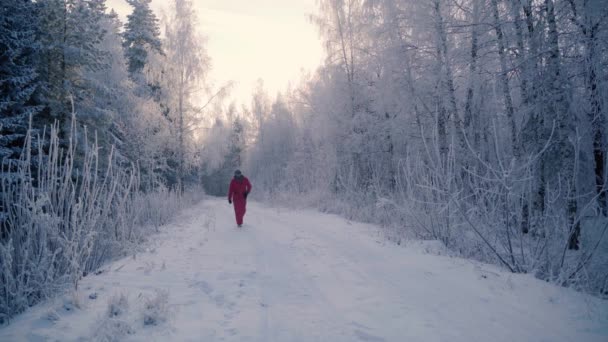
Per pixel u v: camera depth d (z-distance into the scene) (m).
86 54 10.38
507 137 8.59
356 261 4.93
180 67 19.77
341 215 11.86
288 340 2.46
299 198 16.30
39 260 3.36
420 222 6.55
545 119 7.46
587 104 6.91
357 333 2.58
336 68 16.42
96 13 10.99
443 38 9.97
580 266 4.05
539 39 7.51
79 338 2.36
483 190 5.12
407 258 5.05
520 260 4.78
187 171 20.80
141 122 15.26
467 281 3.88
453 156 5.59
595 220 4.27
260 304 3.24
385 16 11.62
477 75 8.73
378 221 9.34
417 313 2.99
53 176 3.87
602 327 2.69
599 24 6.54
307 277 4.19
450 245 6.05
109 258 5.18
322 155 18.70
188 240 6.93
